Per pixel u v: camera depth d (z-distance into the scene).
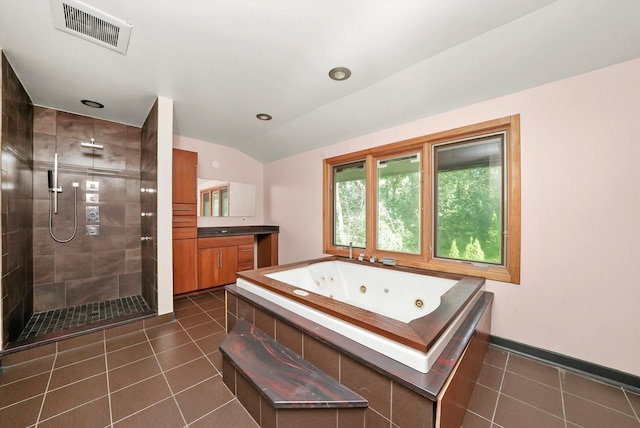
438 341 1.10
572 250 1.66
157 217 2.36
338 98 2.37
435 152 2.38
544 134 1.75
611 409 1.34
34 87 2.12
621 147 1.50
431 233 2.39
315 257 3.47
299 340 1.41
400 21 1.41
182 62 1.80
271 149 3.80
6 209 1.74
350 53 1.70
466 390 1.27
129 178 3.00
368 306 2.51
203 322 2.43
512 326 1.90
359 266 2.68
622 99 1.49
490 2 1.28
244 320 1.86
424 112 2.29
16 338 1.89
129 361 1.78
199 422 1.27
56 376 1.61
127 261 2.99
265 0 1.26
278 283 1.83
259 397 1.23
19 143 2.02
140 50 1.66
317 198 3.44
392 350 1.07
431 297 2.16
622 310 1.52
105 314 2.42
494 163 2.05
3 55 1.68
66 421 1.27
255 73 1.94
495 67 1.71
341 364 1.19
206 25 1.44
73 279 2.66
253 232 3.72
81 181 2.71
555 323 1.73
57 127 2.56
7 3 1.27
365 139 2.87
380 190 2.83
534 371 1.67
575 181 1.64
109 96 2.30
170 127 2.38
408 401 0.94
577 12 1.31
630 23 1.30
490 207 2.07
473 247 2.17
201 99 2.39
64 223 2.61
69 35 1.51
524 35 1.47
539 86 1.75
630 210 1.48
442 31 1.49
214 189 3.81
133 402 1.40
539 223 1.77
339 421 1.10
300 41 1.58
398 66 1.85
